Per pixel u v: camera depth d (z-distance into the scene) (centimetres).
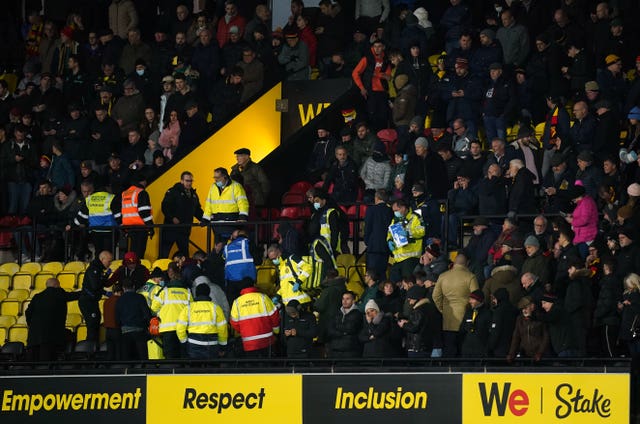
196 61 10056
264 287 8269
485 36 9131
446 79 9194
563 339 6769
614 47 9138
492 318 6875
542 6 9650
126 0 10719
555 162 8069
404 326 7038
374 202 8538
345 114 9256
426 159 8281
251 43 10169
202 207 9325
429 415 6750
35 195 9425
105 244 8881
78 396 7125
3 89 10681
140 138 9650
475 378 6712
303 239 8031
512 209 7875
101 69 10538
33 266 8862
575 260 6869
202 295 7506
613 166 7806
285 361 6975
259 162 9031
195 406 6994
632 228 7025
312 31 10325
